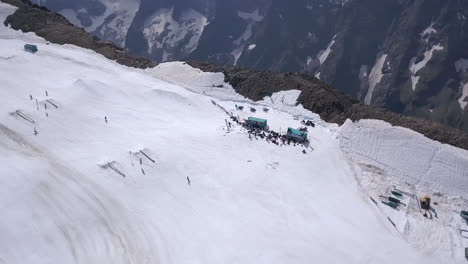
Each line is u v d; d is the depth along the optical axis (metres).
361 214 52.78
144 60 98.06
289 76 88.38
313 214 51.91
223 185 55.78
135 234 46.78
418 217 53.50
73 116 69.31
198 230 47.81
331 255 45.47
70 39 104.56
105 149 61.28
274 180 57.78
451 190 59.12
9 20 111.12
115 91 79.69
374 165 63.25
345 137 68.62
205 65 94.94
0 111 67.19
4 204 47.41
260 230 48.31
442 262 46.44
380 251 46.84
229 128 70.44
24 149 58.97
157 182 55.44
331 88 86.75
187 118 73.94
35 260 42.19
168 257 44.00
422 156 64.00
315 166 61.75
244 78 88.69
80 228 46.84
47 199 49.94
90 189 52.84
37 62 89.12
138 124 69.75
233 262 43.53
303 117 76.56
